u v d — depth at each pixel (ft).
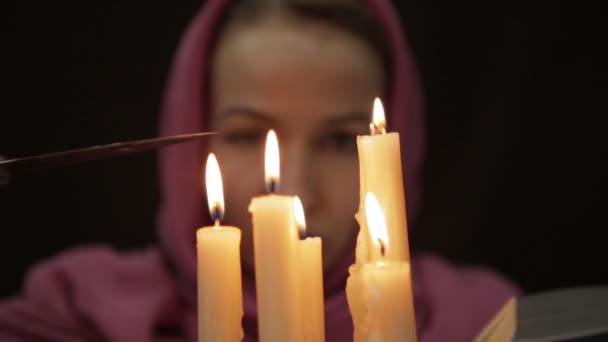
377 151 1.24
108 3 5.10
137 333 3.61
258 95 3.15
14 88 5.01
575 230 5.29
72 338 3.73
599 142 5.18
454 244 5.40
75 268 4.03
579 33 5.13
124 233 5.32
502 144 5.27
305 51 3.13
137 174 5.30
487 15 5.17
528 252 5.36
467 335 3.68
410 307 1.13
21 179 5.15
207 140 3.48
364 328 1.22
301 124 3.15
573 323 1.41
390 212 1.23
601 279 5.27
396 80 3.50
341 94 3.16
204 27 3.44
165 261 3.82
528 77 5.19
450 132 5.31
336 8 3.27
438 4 5.19
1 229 5.15
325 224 3.19
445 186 5.37
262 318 1.21
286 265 1.21
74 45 5.08
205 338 1.24
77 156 1.44
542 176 5.29
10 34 4.98
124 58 5.15
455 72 5.25
